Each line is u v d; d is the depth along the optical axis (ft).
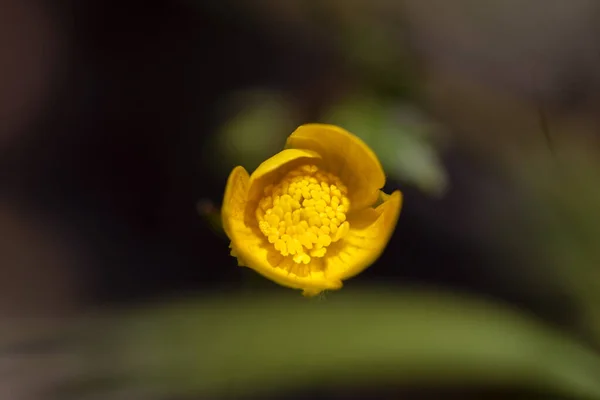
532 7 0.90
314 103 0.84
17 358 0.66
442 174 0.77
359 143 0.63
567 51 0.89
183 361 0.64
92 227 0.85
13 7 0.87
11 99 0.85
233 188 0.62
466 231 0.84
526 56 0.89
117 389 0.64
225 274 0.84
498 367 0.67
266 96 0.84
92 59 0.88
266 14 0.88
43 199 0.85
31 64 0.86
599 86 0.87
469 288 0.82
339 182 0.65
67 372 0.65
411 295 0.67
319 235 0.64
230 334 0.64
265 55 0.88
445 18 0.90
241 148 0.81
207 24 0.89
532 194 0.81
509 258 0.82
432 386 0.77
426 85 0.86
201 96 0.88
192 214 0.85
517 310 0.71
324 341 0.64
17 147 0.85
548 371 0.68
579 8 0.89
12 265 0.83
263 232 0.65
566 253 0.78
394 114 0.81
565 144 0.83
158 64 0.88
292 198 0.65
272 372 0.64
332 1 0.87
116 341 0.65
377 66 0.85
